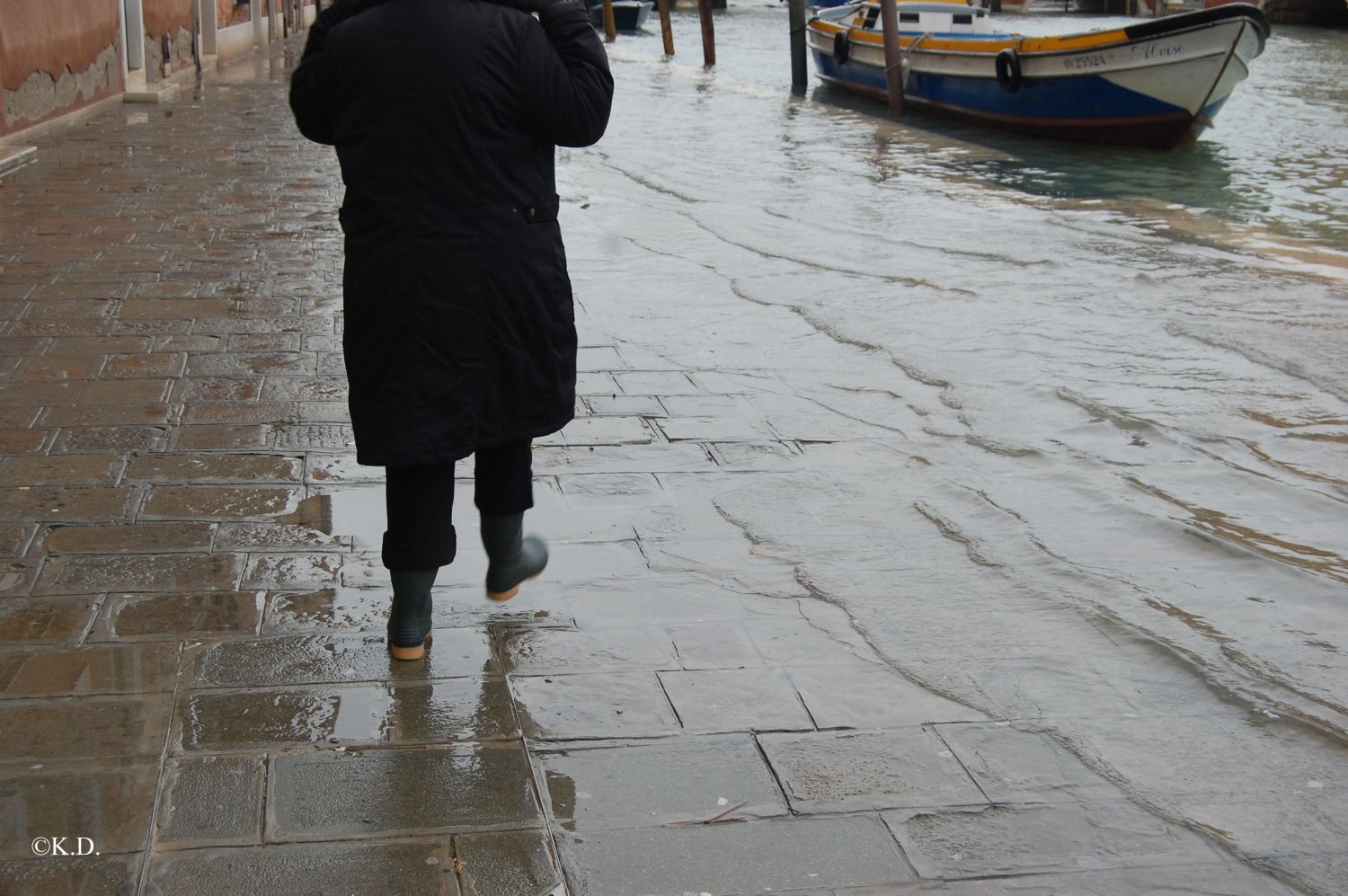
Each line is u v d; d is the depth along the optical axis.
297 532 4.09
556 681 3.29
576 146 3.05
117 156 12.09
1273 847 2.73
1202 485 4.91
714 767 2.95
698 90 25.06
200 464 4.62
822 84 27.23
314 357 5.97
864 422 5.47
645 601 3.76
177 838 2.60
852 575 4.00
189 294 7.04
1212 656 3.56
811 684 3.33
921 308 7.54
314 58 3.03
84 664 3.25
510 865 2.57
